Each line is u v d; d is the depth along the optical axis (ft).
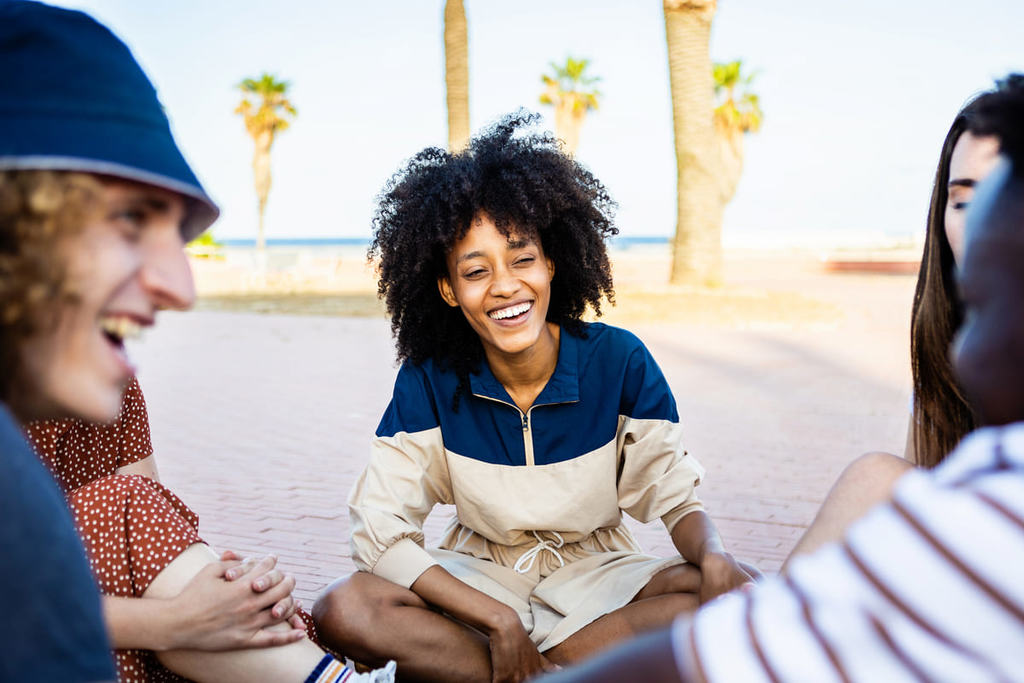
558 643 7.68
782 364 30.35
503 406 8.18
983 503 2.05
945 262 6.37
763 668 2.19
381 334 42.63
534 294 7.82
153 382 28.60
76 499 6.05
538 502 8.15
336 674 6.24
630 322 40.88
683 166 50.80
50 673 2.44
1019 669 1.98
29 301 2.81
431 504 8.54
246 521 14.16
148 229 3.14
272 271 89.40
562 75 143.13
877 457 5.23
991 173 2.54
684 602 7.49
